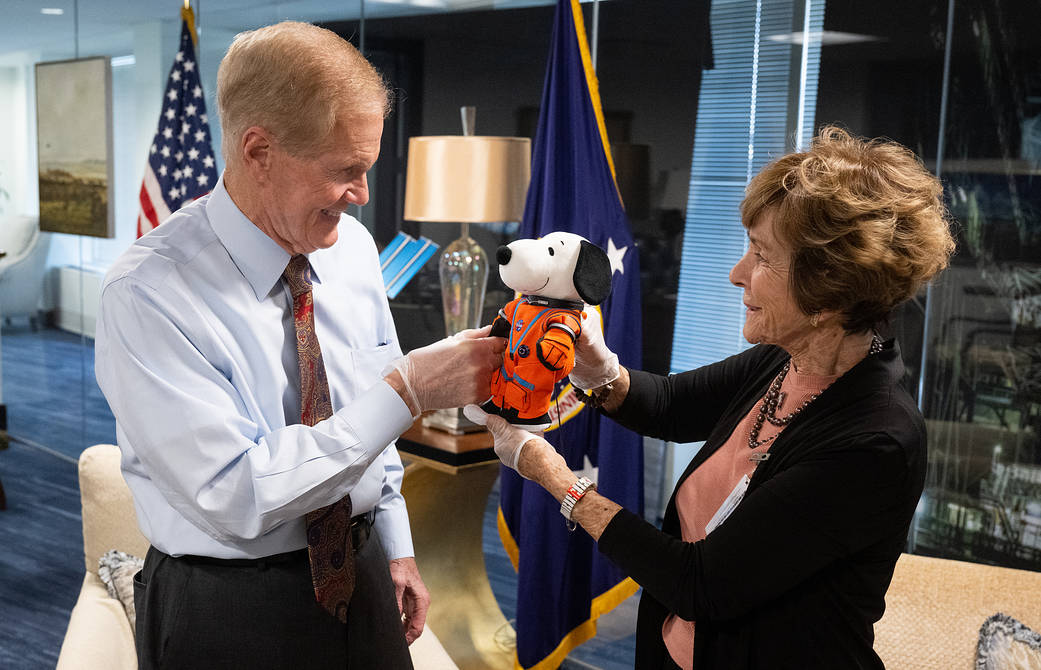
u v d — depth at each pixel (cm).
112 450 221
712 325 310
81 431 534
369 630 142
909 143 265
